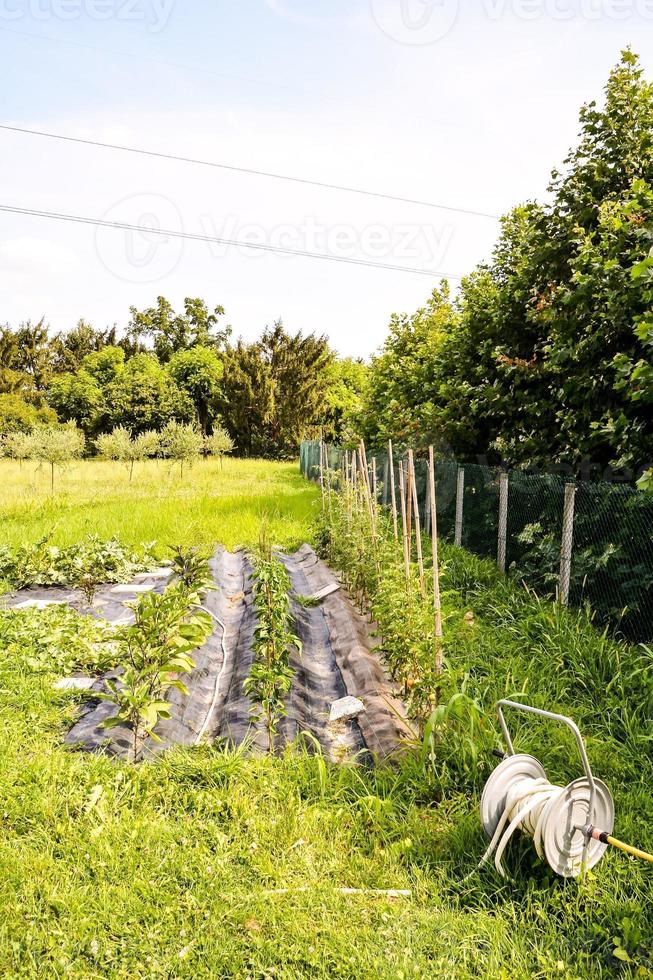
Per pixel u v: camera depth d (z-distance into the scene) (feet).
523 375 30.27
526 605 22.88
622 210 22.30
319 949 9.89
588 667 18.21
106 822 12.28
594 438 24.47
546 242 28.53
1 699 17.79
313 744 16.89
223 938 9.98
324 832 12.76
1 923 9.98
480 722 15.29
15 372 177.68
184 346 213.25
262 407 167.63
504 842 11.09
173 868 11.31
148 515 50.70
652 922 10.25
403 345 63.62
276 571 19.95
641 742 14.84
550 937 10.08
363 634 24.67
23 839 11.82
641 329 18.63
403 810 13.57
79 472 96.53
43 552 34.14
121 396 161.58
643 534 19.94
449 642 19.08
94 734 15.93
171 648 16.51
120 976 9.30
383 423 63.00
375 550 26.25
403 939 10.06
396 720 17.44
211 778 13.96
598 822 11.49
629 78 26.76
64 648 21.84
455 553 32.12
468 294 39.40
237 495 66.95
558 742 15.01
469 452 38.96
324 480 59.00
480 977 9.40
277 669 17.38
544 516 25.82
